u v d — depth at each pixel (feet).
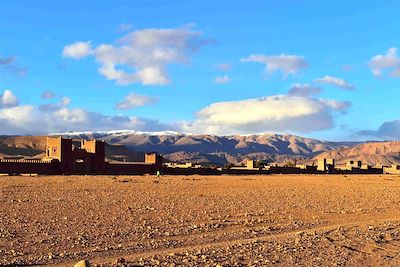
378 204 121.60
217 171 355.36
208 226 75.51
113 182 200.03
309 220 87.20
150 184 191.42
